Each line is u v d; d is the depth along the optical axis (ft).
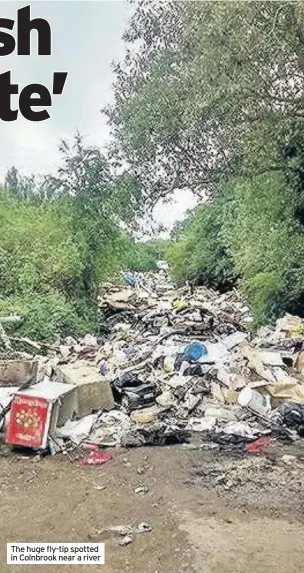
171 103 35.88
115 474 22.41
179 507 19.17
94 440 26.16
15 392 26.32
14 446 25.21
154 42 38.29
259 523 18.01
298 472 22.50
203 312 64.80
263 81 31.30
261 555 16.06
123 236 65.05
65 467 23.29
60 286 59.26
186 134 37.88
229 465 23.17
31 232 58.23
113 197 47.37
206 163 41.65
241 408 29.86
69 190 63.93
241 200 52.70
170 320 60.59
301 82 32.78
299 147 39.40
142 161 42.52
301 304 56.95
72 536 17.53
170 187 43.52
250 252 55.36
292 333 49.24
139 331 58.49
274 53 29.81
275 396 30.78
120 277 91.76
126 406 30.12
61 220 61.26
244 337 47.24
